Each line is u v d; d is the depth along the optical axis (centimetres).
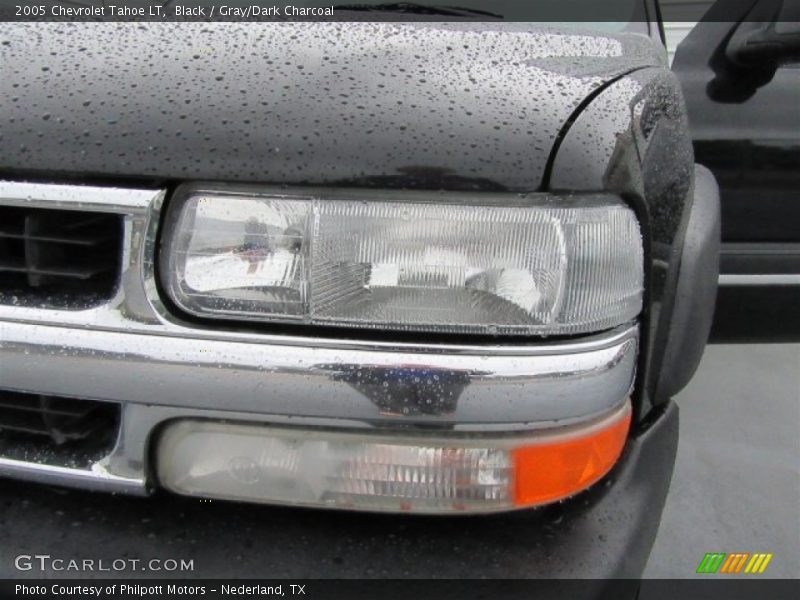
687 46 262
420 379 99
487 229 99
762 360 252
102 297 106
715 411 226
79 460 111
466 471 105
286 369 100
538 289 100
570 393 102
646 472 129
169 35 120
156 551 110
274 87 105
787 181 250
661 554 179
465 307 100
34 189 103
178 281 101
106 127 103
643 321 120
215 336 101
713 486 198
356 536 111
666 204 123
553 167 99
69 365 105
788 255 247
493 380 100
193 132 101
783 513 191
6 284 110
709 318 160
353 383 100
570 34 146
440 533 112
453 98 104
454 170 98
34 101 106
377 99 103
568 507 117
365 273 100
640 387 125
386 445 104
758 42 231
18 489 119
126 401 105
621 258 105
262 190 100
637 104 114
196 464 108
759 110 247
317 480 106
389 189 99
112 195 101
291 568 108
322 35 121
